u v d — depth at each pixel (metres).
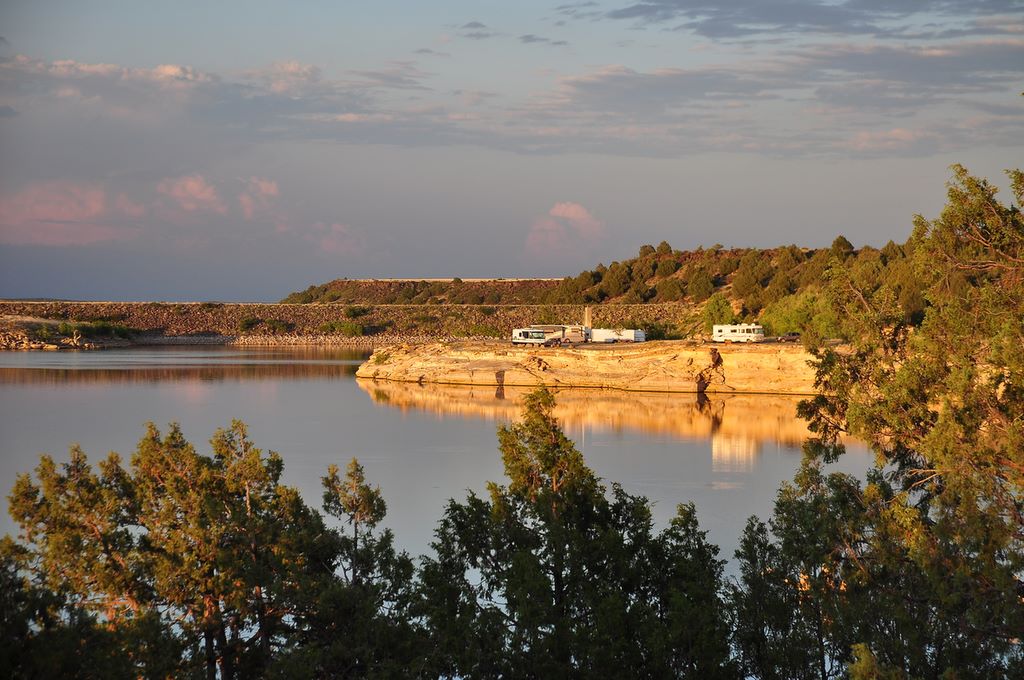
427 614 26.03
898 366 30.06
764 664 24.56
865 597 23.23
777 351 116.31
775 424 88.38
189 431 84.69
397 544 44.84
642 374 121.12
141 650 21.52
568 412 97.94
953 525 22.39
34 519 28.20
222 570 25.72
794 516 27.12
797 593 25.86
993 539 21.44
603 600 25.09
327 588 24.78
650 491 58.00
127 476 29.98
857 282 31.62
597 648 23.64
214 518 26.41
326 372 148.62
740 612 25.80
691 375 118.38
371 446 76.44
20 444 77.06
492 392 121.25
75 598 26.64
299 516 28.33
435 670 24.67
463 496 56.69
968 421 24.20
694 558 27.98
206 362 168.12
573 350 126.88
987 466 23.61
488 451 73.94
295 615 25.47
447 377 130.88
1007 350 24.17
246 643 26.22
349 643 24.12
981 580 21.56
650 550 28.66
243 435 31.09
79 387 122.50
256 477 29.44
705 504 54.28
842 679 23.36
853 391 30.08
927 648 22.02
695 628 23.86
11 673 18.80
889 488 27.05
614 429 85.19
